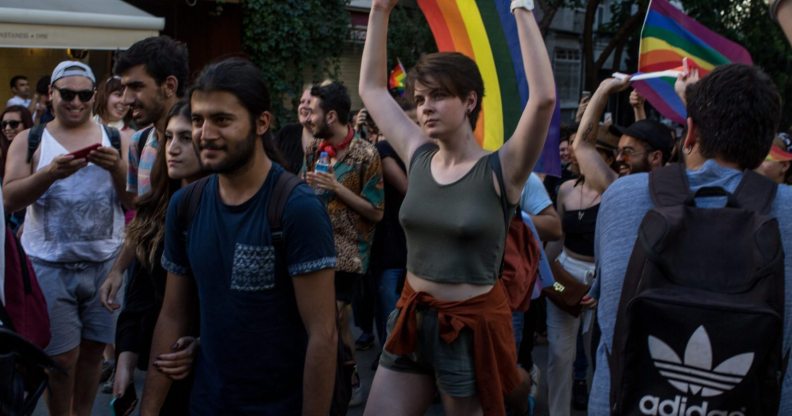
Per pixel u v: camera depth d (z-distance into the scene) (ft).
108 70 42.80
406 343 10.41
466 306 10.12
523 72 13.04
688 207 7.25
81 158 13.26
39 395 8.98
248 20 47.09
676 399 6.82
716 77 7.63
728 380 6.67
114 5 31.42
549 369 15.72
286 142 19.13
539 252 13.53
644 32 16.62
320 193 16.76
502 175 9.93
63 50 41.98
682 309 6.74
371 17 11.56
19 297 11.05
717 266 6.94
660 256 7.02
